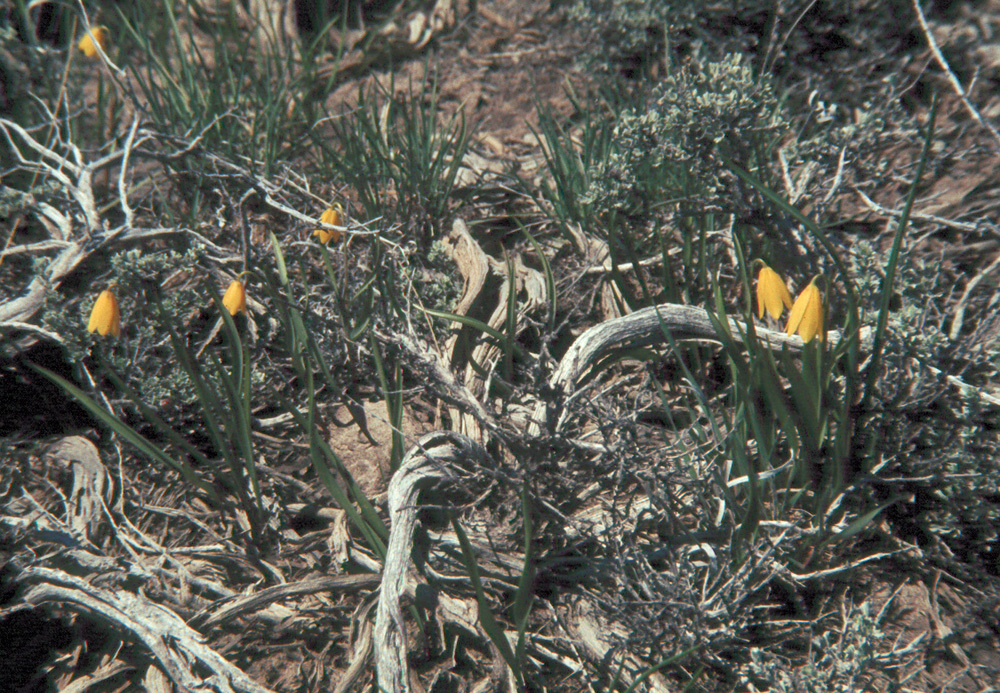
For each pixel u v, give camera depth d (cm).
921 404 38
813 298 34
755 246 48
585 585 37
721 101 42
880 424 38
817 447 36
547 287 48
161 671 34
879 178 47
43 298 43
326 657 35
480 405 40
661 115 46
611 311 49
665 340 43
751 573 34
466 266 50
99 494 39
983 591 37
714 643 33
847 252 45
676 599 34
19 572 35
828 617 36
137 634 33
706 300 43
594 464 38
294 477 42
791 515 38
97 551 37
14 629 35
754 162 48
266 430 44
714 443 39
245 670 34
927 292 41
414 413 44
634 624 33
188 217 54
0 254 45
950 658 35
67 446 41
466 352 44
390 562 34
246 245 44
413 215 54
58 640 35
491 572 37
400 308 45
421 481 36
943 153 53
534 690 34
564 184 54
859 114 47
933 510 38
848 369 36
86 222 46
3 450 40
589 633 35
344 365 46
